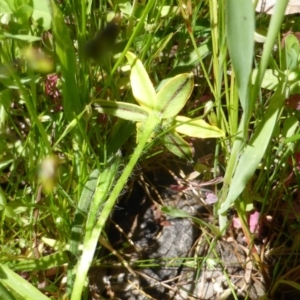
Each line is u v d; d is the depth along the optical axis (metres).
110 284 0.36
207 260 0.35
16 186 0.34
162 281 0.37
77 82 0.31
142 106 0.30
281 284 0.36
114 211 0.38
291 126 0.32
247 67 0.26
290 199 0.35
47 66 0.28
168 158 0.39
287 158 0.34
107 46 0.26
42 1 0.29
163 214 0.38
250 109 0.28
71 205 0.34
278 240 0.37
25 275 0.35
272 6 0.34
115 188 0.29
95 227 0.29
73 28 0.34
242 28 0.25
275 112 0.29
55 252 0.35
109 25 0.26
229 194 0.30
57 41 0.28
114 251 0.36
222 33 0.29
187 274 0.37
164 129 0.31
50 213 0.34
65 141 0.34
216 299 0.36
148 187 0.39
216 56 0.31
